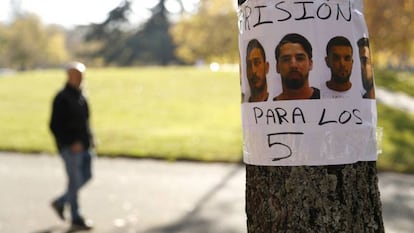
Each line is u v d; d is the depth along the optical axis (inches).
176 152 531.8
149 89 1241.4
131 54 2992.1
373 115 89.0
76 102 269.0
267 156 87.8
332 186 85.1
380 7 732.7
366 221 87.0
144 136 645.3
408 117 832.3
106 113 908.6
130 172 447.5
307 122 85.0
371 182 88.3
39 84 1397.6
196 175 431.8
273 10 86.0
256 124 89.0
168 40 2967.5
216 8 1185.4
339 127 85.2
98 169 462.9
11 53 2957.7
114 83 1359.5
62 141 265.7
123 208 319.0
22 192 370.6
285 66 85.5
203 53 1274.6
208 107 972.6
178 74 1534.2
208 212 307.0
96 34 3048.7
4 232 267.0
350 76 85.9
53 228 274.7
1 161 513.0
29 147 583.2
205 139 615.8
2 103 1055.0
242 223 281.3
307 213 85.3
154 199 343.6
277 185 87.0
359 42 87.5
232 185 389.1
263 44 87.0
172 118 843.4
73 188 269.3
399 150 552.1
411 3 730.2
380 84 1605.6
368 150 87.7
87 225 271.4
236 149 548.1
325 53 85.0
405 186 384.5
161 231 267.6
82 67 273.7
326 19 85.0
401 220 289.0
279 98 86.1
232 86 1275.8
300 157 85.4
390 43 771.4
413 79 1953.7
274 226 87.4
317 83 85.0
